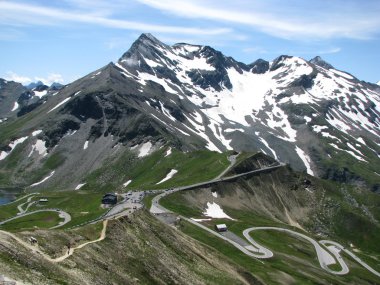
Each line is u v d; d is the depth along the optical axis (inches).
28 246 2635.3
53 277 2357.3
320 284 5718.5
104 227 3730.3
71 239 3179.1
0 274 2039.9
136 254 3553.2
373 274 7121.1
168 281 3459.6
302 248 7386.8
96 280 2682.1
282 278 5408.5
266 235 7495.1
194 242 4936.0
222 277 4227.4
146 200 7839.6
